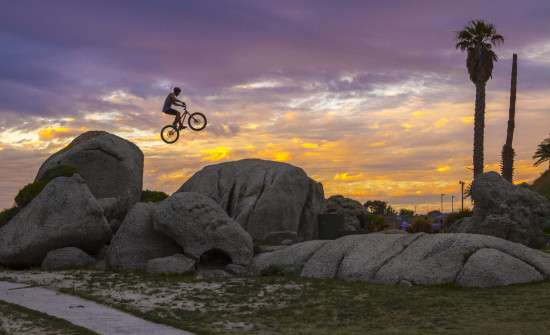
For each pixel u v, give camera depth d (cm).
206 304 1409
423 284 1623
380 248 1902
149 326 1148
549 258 1722
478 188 2452
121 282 1712
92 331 1068
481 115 4031
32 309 1265
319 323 1206
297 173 3231
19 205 2447
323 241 2145
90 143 2961
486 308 1289
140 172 3180
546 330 1055
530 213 2292
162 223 2102
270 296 1513
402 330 1115
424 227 4447
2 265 2159
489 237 1812
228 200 3125
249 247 2150
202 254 2097
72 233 2138
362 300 1432
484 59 4003
